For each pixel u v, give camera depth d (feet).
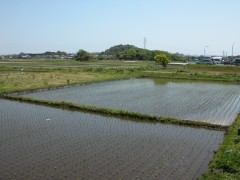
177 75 193.57
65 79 158.40
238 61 296.10
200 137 60.29
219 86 150.41
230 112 84.07
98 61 421.59
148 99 105.09
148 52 481.46
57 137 57.82
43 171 41.14
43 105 90.68
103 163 44.68
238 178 36.55
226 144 51.67
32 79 152.05
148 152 50.24
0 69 213.25
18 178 38.63
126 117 76.64
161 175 40.73
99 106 90.07
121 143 55.01
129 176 40.14
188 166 44.16
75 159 46.09
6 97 101.24
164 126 69.05
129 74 197.67
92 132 62.23
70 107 86.53
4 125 66.33
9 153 48.26
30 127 65.05
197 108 89.25
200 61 326.03
